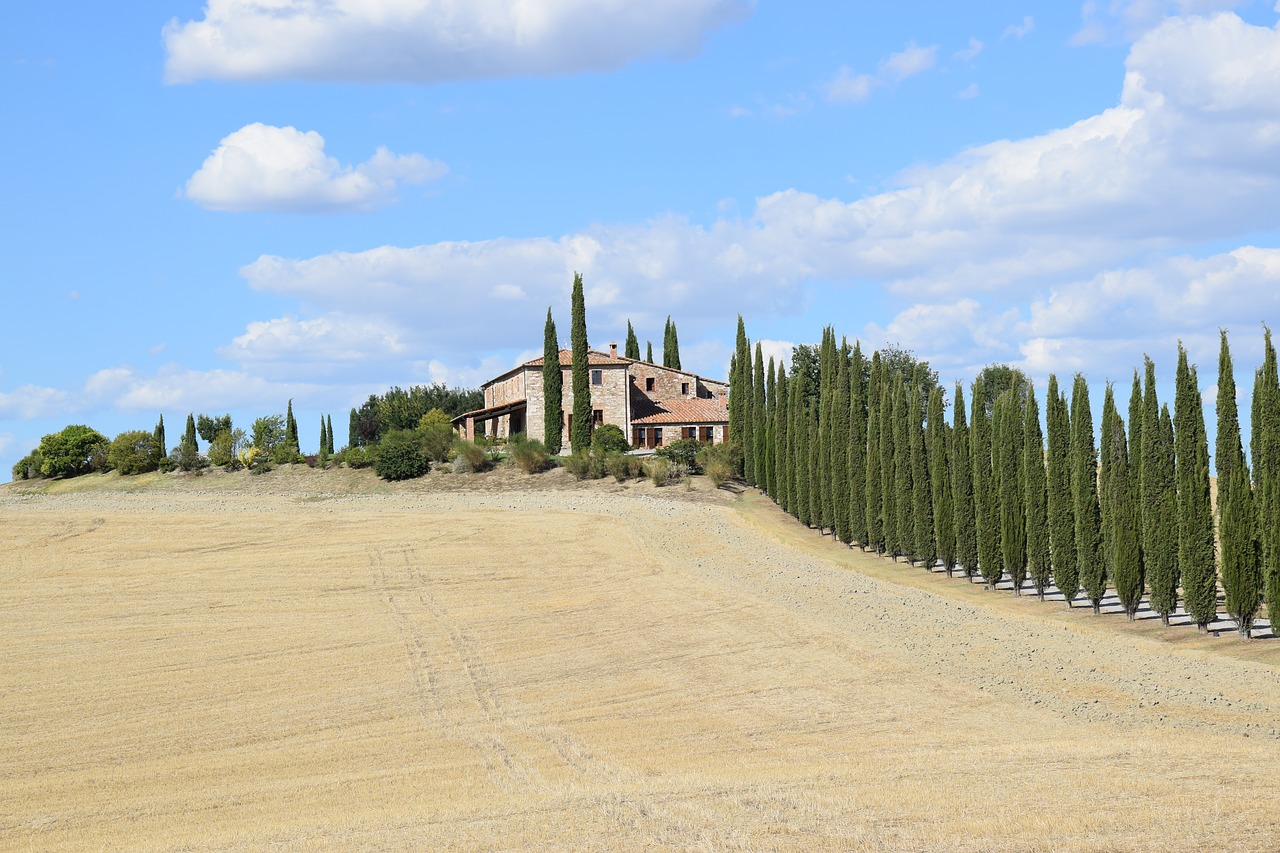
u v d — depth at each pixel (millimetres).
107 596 53875
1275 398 36250
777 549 59312
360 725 31797
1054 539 45062
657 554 59250
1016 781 20984
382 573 57781
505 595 52281
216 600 52719
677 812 19656
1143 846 16297
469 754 28000
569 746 28406
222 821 22562
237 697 35469
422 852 17875
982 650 36625
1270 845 16234
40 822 23562
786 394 74438
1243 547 37000
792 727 29438
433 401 139000
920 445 56125
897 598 46312
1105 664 33812
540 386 96125
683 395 103812
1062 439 45031
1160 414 40188
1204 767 21688
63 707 34500
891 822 18234
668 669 37312
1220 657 34594
